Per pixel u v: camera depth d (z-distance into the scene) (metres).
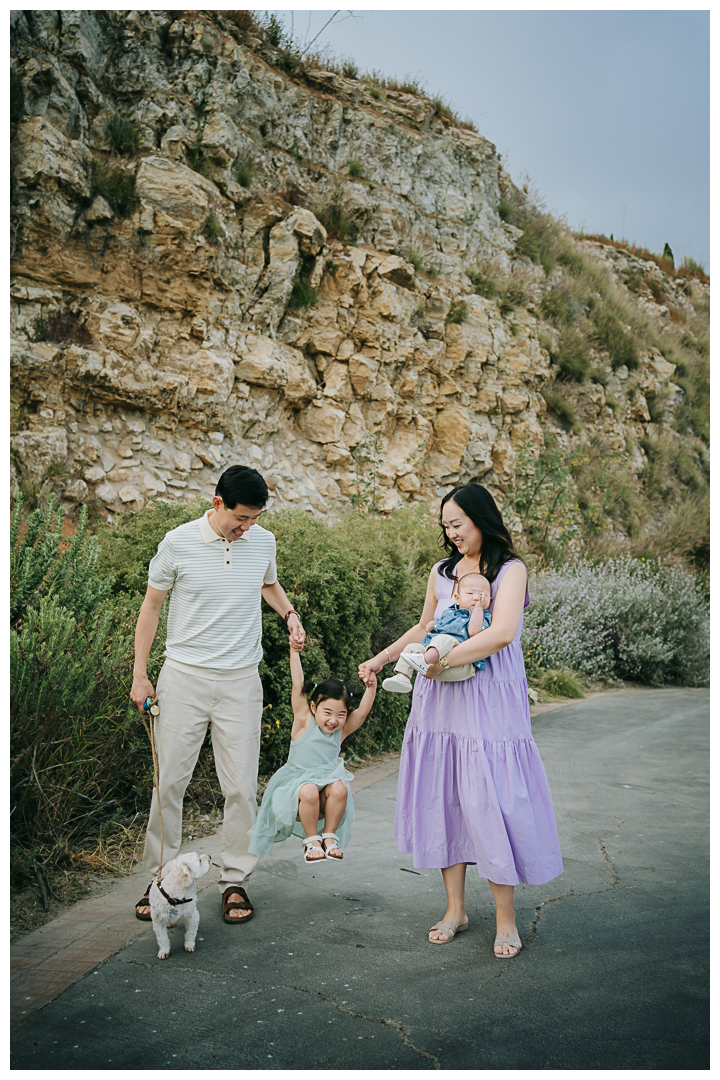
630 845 4.16
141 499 7.87
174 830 3.38
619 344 18.69
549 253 18.17
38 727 3.76
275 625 5.23
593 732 7.14
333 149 11.80
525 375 13.95
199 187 8.77
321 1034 2.42
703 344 23.50
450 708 3.16
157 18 9.30
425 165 13.58
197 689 3.31
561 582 11.20
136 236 8.36
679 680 11.09
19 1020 2.49
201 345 8.84
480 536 3.22
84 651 4.34
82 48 8.34
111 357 7.87
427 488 11.80
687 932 3.14
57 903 3.40
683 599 11.65
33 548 4.59
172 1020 2.50
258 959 2.92
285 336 10.20
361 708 3.57
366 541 6.88
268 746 5.29
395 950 3.00
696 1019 2.50
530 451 13.45
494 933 3.16
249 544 3.43
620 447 17.12
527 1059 2.29
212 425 8.88
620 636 10.84
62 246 7.75
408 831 3.25
